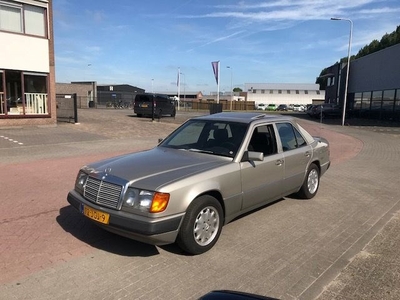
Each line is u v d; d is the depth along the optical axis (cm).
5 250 405
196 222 395
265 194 505
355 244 444
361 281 352
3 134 1452
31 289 326
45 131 1616
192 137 529
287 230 488
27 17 1691
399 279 357
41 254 396
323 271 372
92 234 454
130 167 421
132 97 5603
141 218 362
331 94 4916
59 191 649
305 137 626
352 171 923
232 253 410
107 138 1497
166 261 386
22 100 1712
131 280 344
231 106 7012
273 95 10625
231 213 448
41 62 1755
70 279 344
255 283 345
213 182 411
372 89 3522
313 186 645
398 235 477
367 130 2331
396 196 684
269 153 521
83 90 4900
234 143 481
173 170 412
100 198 394
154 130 1875
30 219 504
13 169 828
